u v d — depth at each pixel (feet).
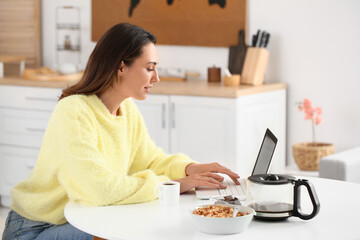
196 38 14.20
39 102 14.11
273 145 6.77
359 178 10.28
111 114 7.24
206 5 13.98
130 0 14.93
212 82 13.65
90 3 15.58
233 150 11.95
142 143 8.04
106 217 6.07
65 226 7.14
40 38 16.39
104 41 7.00
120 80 7.10
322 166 10.18
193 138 12.44
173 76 14.26
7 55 16.72
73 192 6.76
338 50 12.66
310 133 13.23
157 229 5.63
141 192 6.59
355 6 12.37
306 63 13.07
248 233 5.48
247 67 13.02
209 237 5.38
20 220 7.35
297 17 13.05
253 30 13.57
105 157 7.13
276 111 13.10
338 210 6.22
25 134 14.42
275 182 5.83
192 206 6.47
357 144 12.64
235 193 6.91
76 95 6.98
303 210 6.21
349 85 12.62
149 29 14.76
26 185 7.32
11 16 16.56
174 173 7.84
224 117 11.99
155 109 12.85
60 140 6.70
